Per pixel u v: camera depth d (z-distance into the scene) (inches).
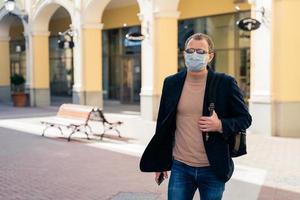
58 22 1128.2
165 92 148.8
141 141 477.4
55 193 278.2
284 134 498.6
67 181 307.1
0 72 1093.1
